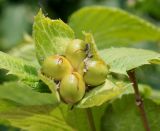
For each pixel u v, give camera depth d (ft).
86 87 0.54
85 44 0.55
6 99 0.61
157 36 0.92
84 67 0.54
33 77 0.56
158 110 0.65
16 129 0.91
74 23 0.89
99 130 0.64
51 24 0.56
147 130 0.60
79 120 0.61
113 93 0.52
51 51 0.56
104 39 0.91
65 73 0.54
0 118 0.59
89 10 0.87
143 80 0.95
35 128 0.61
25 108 0.57
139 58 0.56
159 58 0.55
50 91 0.56
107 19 0.89
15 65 0.55
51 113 0.59
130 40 0.93
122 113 0.64
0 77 0.93
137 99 0.59
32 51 0.84
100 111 0.63
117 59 0.56
